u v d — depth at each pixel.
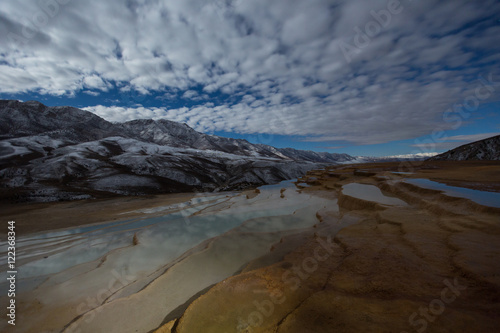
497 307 3.47
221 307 4.76
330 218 13.11
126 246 12.79
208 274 8.14
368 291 4.61
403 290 4.42
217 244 10.68
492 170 19.16
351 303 4.24
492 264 4.68
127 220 20.62
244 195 32.31
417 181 16.11
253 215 17.06
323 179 34.56
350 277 5.36
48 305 7.26
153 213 23.73
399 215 10.13
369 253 6.58
